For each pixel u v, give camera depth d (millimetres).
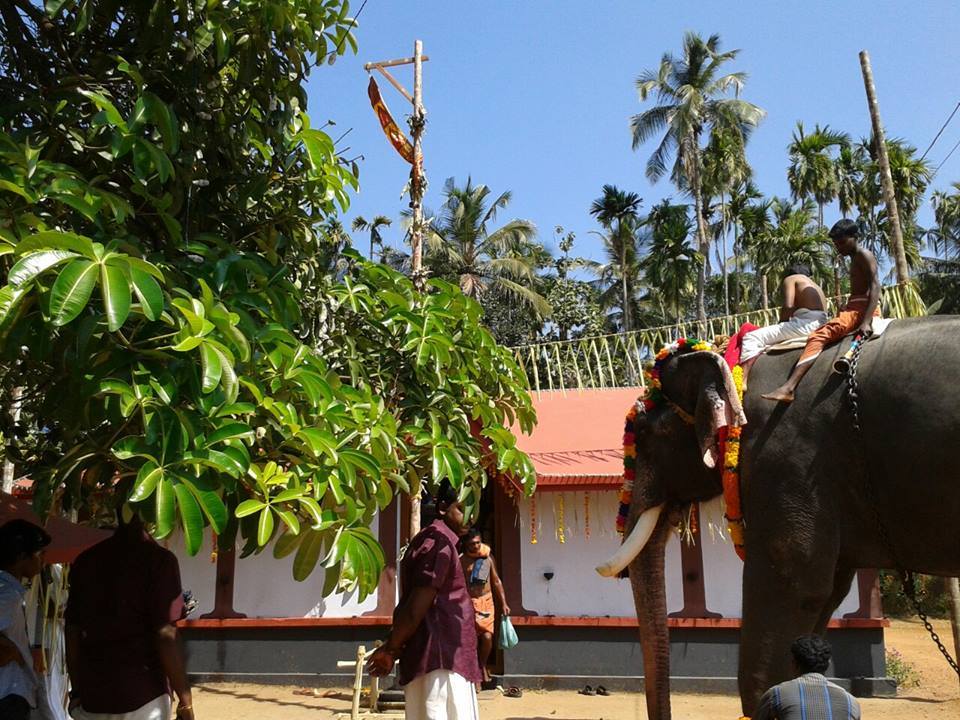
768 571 3916
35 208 4035
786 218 42969
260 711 9625
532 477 6504
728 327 8758
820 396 3965
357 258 6375
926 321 3984
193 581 11602
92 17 4531
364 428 4672
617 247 44031
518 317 36969
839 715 3596
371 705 9672
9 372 5062
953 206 40219
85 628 4117
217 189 5082
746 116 39812
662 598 4770
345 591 4215
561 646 11047
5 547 4660
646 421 4840
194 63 4719
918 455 3646
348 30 5082
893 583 22484
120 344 3570
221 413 3678
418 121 11547
